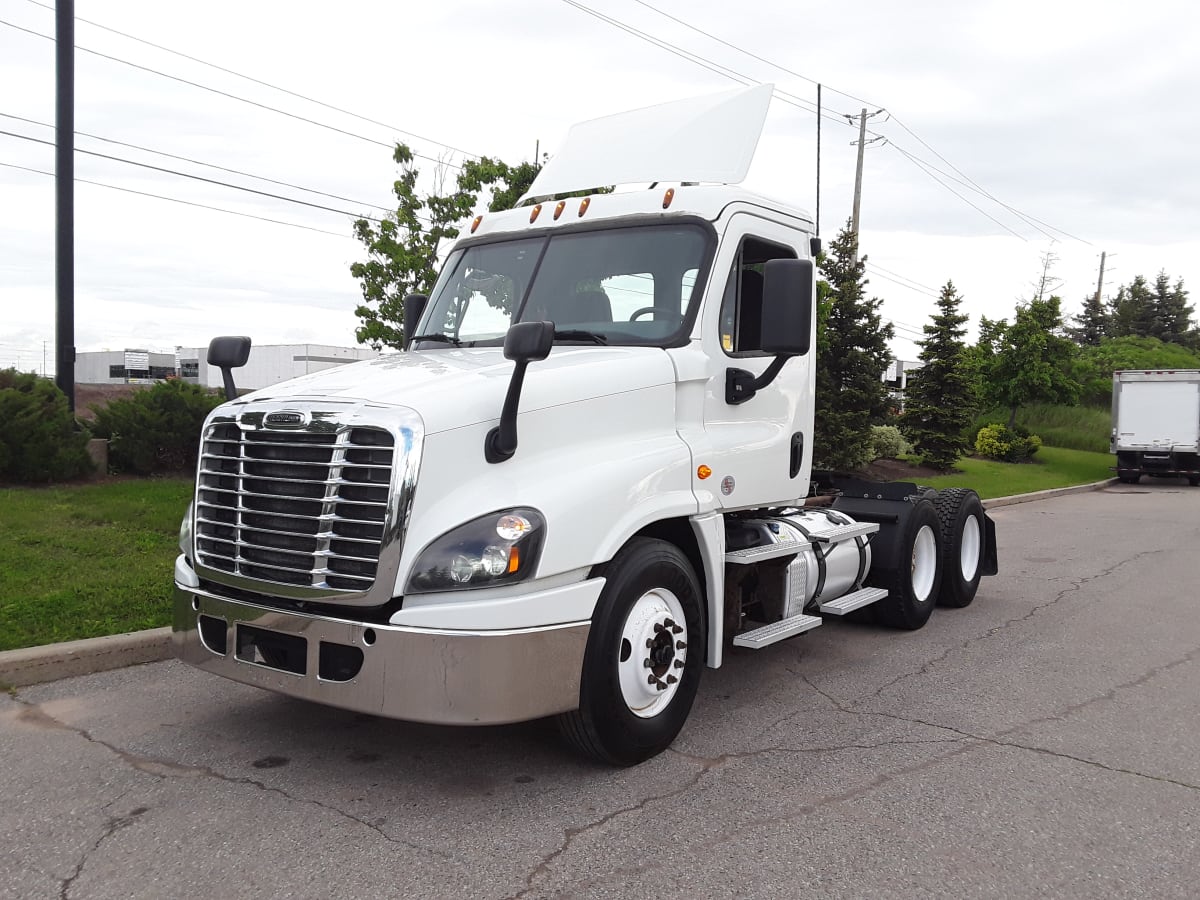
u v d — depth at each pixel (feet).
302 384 14.53
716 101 19.49
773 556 18.01
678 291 16.57
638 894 10.96
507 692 12.53
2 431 33.27
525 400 13.55
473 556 12.37
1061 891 11.30
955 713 18.07
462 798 13.42
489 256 18.62
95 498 31.96
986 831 12.87
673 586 15.01
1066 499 74.74
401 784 13.84
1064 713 18.21
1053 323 104.83
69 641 18.83
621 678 14.15
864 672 20.90
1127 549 42.93
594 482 13.70
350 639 12.58
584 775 14.35
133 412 37.47
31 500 31.01
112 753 14.75
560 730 14.30
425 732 15.93
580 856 11.82
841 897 11.03
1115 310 285.84
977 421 119.24
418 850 11.87
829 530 21.56
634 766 14.83
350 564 12.67
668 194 17.16
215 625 14.39
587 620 13.47
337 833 12.26
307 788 13.62
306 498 12.96
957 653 22.79
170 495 33.35
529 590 12.84
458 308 18.47
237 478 13.80
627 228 17.33
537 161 52.37
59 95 37.04
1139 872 11.82
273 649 13.53
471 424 13.03
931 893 11.16
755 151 18.29
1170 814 13.57
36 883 10.91
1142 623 26.55
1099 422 128.67
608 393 14.70
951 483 75.72
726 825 12.81
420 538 12.45
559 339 16.49
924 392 84.02
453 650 12.28
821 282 66.59
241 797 13.28
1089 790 14.39
